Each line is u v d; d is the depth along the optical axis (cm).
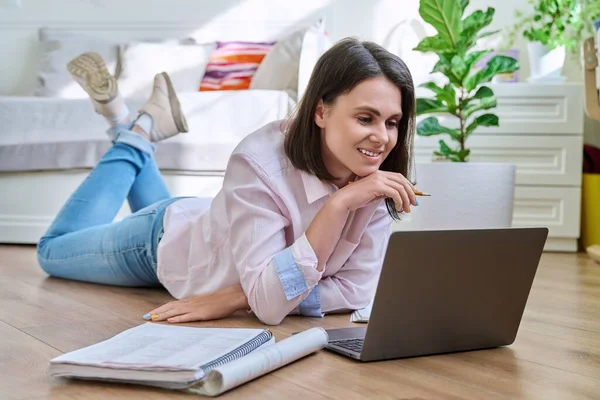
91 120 336
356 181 151
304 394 113
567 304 212
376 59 151
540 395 116
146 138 246
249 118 339
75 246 223
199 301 169
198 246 181
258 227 156
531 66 388
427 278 132
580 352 147
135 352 122
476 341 146
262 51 416
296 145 159
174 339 131
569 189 376
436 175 298
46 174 339
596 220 380
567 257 353
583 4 396
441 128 310
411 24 419
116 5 443
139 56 418
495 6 413
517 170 378
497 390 118
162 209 199
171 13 440
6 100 336
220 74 411
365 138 148
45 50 436
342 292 177
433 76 414
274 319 159
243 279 159
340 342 143
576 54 404
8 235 341
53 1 446
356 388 117
